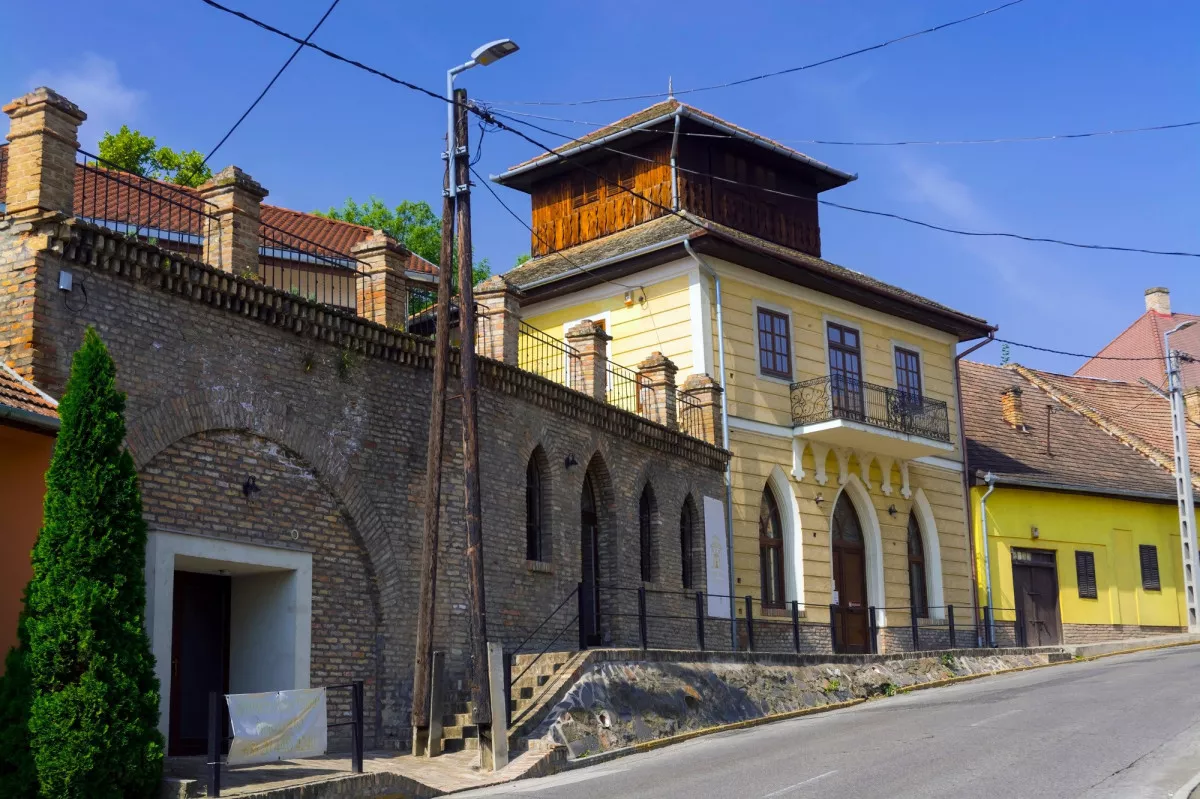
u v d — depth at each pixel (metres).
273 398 16.95
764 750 17.36
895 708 22.95
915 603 34.72
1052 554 39.12
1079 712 19.50
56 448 13.14
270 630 17.06
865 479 33.38
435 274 27.05
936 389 36.47
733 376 30.06
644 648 21.12
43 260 14.20
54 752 12.35
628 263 30.59
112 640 12.87
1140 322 55.97
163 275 15.46
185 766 14.55
